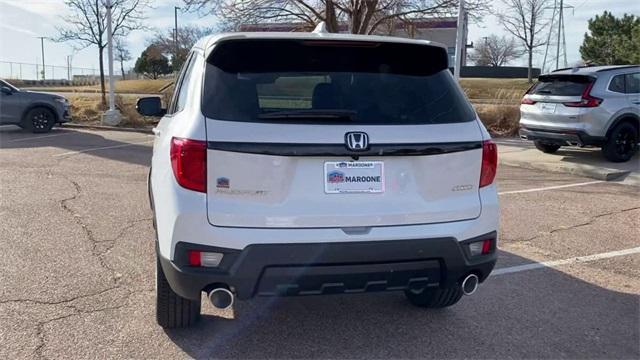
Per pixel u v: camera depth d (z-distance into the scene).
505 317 4.34
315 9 19.86
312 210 3.25
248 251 3.19
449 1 19.31
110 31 18.94
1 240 5.99
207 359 3.63
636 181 9.77
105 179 9.44
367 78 3.57
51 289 4.69
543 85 11.73
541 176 10.45
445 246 3.45
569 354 3.78
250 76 3.42
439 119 3.52
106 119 18.75
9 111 16.31
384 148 3.30
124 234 6.27
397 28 20.78
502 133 16.38
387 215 3.35
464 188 3.54
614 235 6.56
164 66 55.91
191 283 3.25
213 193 3.19
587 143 11.02
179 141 3.24
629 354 3.79
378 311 4.43
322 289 3.34
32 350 3.66
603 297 4.76
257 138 3.18
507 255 5.84
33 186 8.76
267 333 4.02
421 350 3.81
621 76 11.16
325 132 3.24
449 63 3.89
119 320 4.14
